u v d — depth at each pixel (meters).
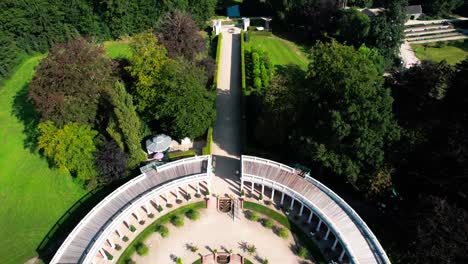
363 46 91.44
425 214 46.41
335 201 56.12
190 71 67.38
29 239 55.31
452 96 53.81
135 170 63.81
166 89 63.25
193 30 80.88
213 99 68.81
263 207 59.47
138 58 64.62
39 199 61.62
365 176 56.19
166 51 69.62
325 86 56.66
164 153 67.38
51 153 59.78
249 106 78.00
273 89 61.78
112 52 103.44
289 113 59.12
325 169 61.34
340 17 102.62
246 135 69.62
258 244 54.34
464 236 43.19
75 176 65.12
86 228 51.62
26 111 80.94
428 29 112.12
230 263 52.25
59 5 100.88
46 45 103.69
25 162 68.62
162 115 65.19
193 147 69.81
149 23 109.06
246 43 107.12
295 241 54.84
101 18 106.19
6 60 91.75
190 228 56.47
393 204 57.38
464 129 50.12
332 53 58.78
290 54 102.38
